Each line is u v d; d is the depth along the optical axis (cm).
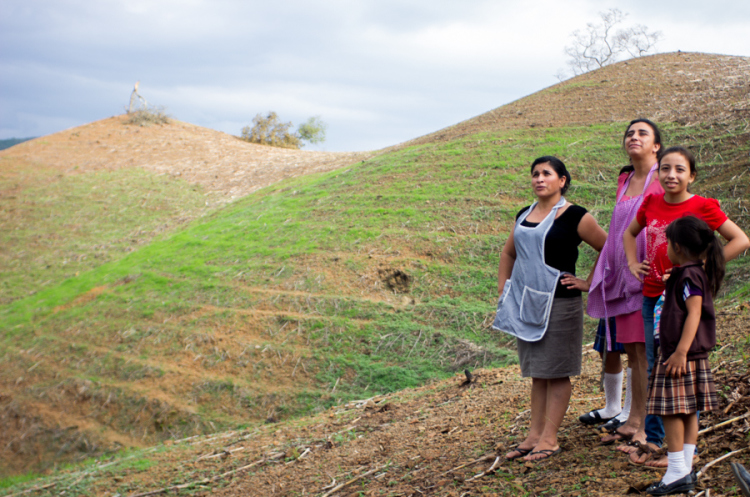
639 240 347
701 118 1396
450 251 1172
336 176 1809
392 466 452
